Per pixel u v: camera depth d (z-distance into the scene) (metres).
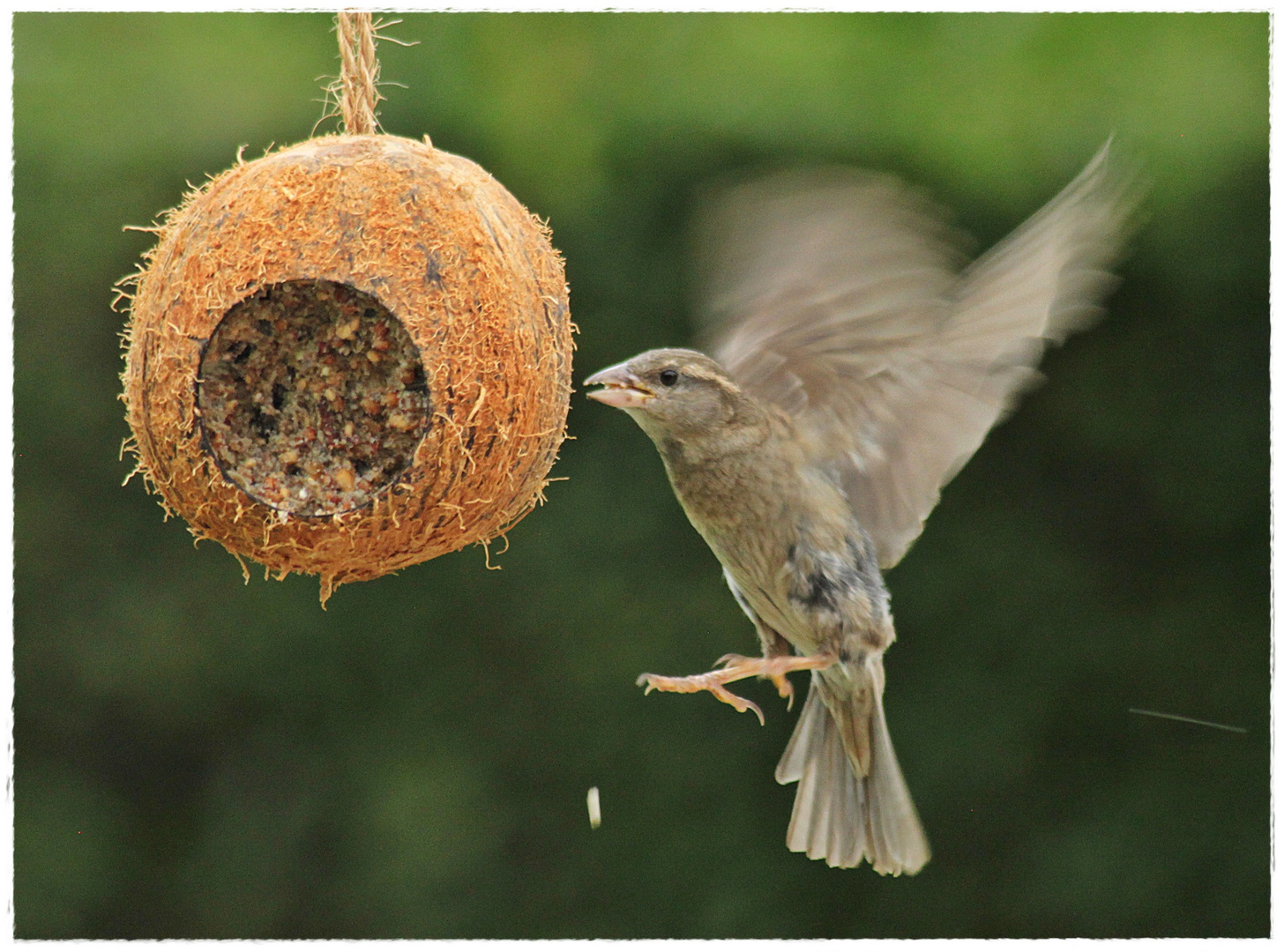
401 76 11.98
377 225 6.78
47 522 13.19
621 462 12.98
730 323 7.79
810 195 7.59
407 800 13.38
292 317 6.80
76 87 12.16
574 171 12.09
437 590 13.28
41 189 12.27
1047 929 13.13
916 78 11.88
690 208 12.04
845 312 7.61
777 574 7.81
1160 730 13.09
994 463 13.17
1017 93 11.80
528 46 12.09
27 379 12.74
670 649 13.05
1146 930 13.05
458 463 6.75
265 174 6.91
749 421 7.66
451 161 7.26
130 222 12.27
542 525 13.09
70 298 12.62
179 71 12.14
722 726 13.27
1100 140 11.69
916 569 13.22
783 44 11.96
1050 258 7.49
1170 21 11.80
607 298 12.23
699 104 11.97
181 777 13.73
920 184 11.78
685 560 13.00
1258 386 12.65
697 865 13.22
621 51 12.09
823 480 7.75
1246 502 12.87
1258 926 12.93
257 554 6.88
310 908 13.44
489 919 13.24
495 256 6.96
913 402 7.67
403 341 6.76
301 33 12.23
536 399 7.07
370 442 6.78
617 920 13.20
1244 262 12.12
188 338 6.69
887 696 13.21
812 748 8.47
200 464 6.69
